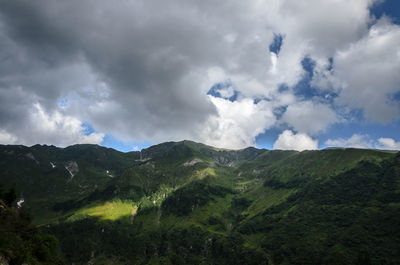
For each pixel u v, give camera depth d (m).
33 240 111.81
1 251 84.56
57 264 122.94
